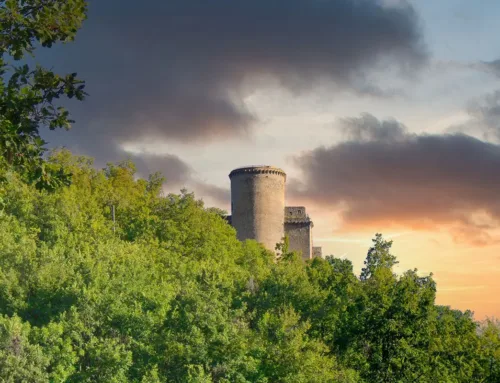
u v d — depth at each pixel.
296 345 44.62
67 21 18.16
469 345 57.41
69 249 65.88
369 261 67.88
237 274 67.56
